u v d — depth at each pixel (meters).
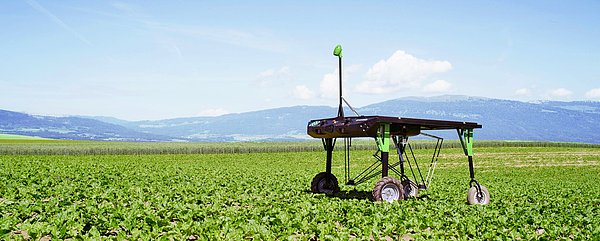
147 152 76.88
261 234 10.77
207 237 10.41
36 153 69.94
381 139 15.67
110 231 11.48
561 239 11.55
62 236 10.51
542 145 114.81
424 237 11.44
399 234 11.66
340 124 16.39
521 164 60.16
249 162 57.16
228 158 64.44
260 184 22.91
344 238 10.55
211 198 16.81
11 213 13.23
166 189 19.73
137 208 13.95
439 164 58.94
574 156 74.31
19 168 31.36
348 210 14.17
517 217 14.32
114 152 74.94
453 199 18.89
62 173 27.83
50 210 13.30
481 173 46.38
